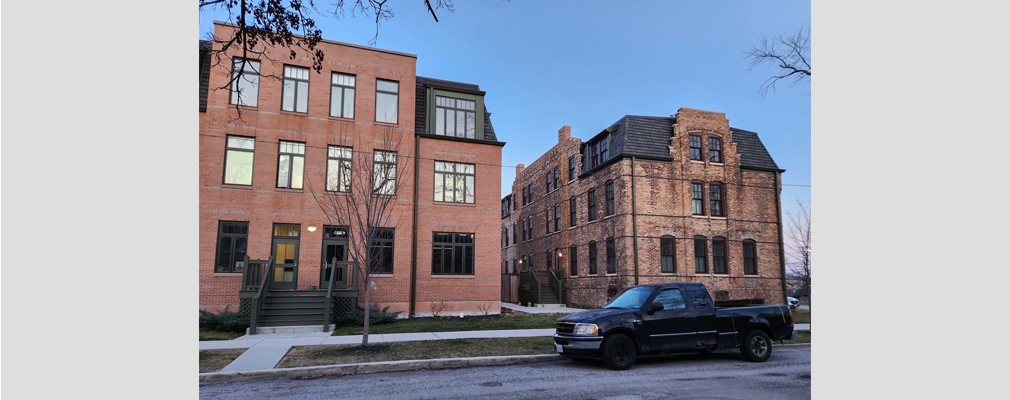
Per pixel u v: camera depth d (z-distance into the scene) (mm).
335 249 18984
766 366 10445
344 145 19312
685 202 24500
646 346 10266
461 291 20578
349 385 8719
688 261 24000
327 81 19688
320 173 19078
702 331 10750
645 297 10688
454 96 22031
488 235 21281
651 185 24094
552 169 31984
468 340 13039
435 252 20609
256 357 10719
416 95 22016
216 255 17797
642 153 24172
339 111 19766
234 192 18172
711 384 8516
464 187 21406
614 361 9922
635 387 8305
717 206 25328
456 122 21844
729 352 12445
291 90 19328
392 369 10148
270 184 18562
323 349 11688
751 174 26125
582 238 27625
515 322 17828
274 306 16734
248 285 17484
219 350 11625
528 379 9070
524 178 37094
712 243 24781
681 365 10602
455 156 21344
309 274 18469
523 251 36531
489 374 9625
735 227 25203
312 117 19297
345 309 17953
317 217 18859
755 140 27406
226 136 18422
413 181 20297
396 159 18312
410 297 19750
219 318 15906
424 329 15859
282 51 19281
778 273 25594
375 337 13805
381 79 20500
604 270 25031
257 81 18938
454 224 20906
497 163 21875
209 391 8344
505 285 31672
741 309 11297
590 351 9906
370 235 12594
